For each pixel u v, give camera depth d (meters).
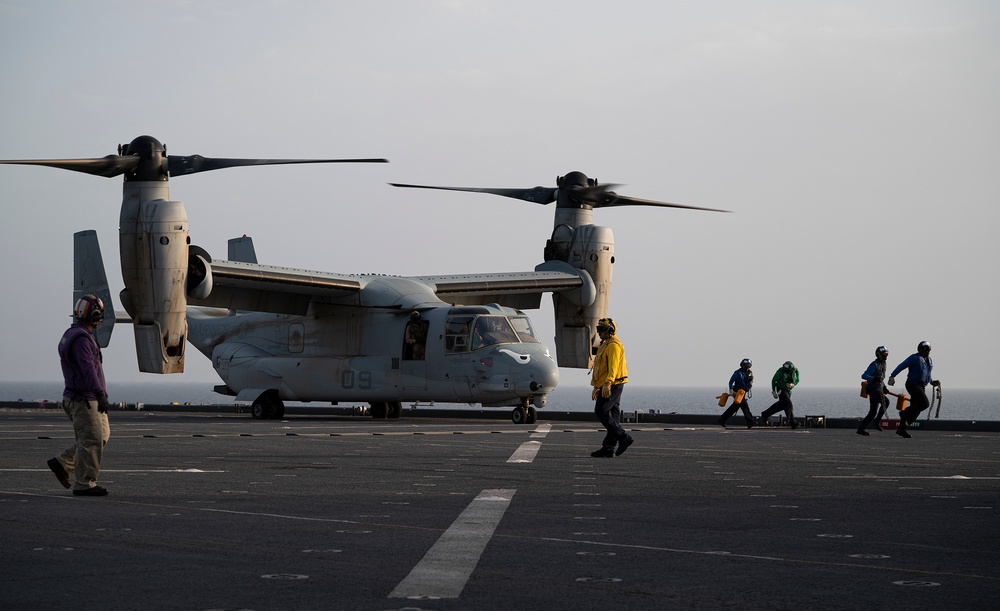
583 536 6.91
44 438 17.41
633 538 6.84
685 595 5.09
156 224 24.73
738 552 6.31
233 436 19.00
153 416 32.41
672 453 15.36
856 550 6.41
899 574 5.64
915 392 21.39
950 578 5.54
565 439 18.88
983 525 7.52
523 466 12.58
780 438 20.66
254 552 6.18
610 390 14.38
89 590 5.08
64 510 7.98
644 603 4.91
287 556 6.05
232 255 36.97
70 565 5.71
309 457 13.76
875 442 19.34
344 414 36.84
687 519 7.78
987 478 11.28
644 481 10.74
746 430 25.30
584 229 32.66
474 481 10.58
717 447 17.05
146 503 8.49
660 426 27.22
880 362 22.94
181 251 25.05
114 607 4.73
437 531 7.08
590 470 12.09
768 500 9.05
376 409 30.86
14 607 4.72
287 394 30.22
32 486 9.72
